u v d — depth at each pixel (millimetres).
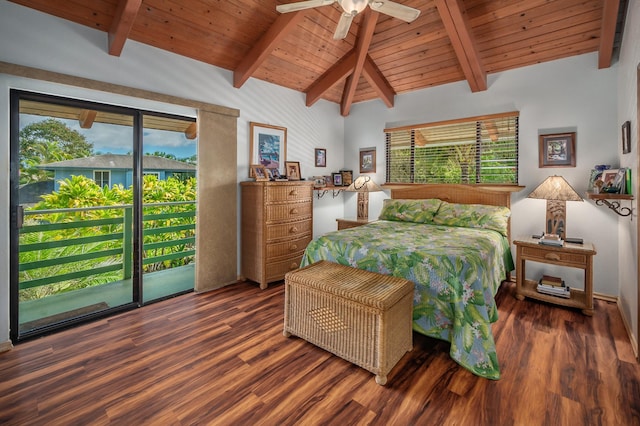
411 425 1544
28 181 2467
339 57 3982
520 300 3145
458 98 4051
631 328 2359
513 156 3695
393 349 1961
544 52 3314
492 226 3299
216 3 2760
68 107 2623
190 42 3057
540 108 3479
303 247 3988
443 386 1842
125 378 1918
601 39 2807
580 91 3240
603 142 3131
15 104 2332
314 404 1697
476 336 1974
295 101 4422
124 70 2783
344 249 2619
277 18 3061
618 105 3008
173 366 2045
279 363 2082
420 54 3760
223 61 3441
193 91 3277
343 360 2117
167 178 3385
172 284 3594
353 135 5148
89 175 2785
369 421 1572
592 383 1844
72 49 2494
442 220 3615
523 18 3008
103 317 2785
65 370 1999
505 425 1539
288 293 2406
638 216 2148
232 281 3732
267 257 3600
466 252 2271
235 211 3713
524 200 3602
